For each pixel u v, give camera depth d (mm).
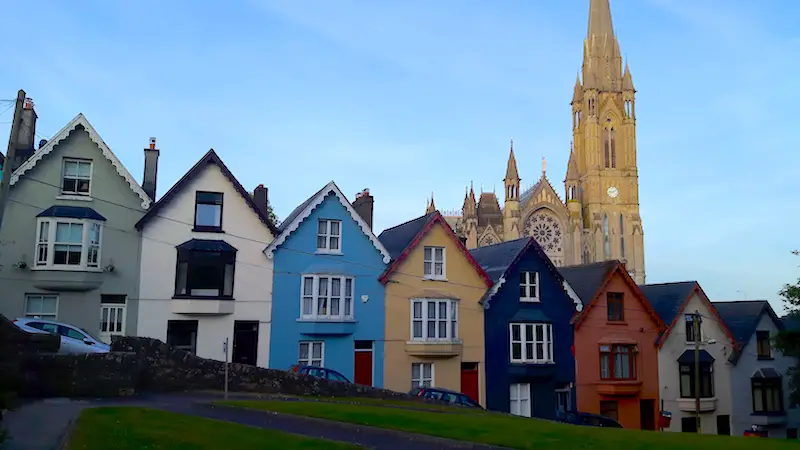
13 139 23219
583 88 123875
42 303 32969
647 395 44469
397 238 44031
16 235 32812
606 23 124312
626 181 117250
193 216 35781
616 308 45094
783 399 49688
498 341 40906
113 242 34250
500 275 41750
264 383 26281
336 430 17656
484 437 17219
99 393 22641
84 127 34562
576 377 42406
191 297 34469
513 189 104625
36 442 14180
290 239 37500
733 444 17000
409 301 39250
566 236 106688
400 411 21469
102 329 33531
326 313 37375
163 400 22203
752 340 49750
